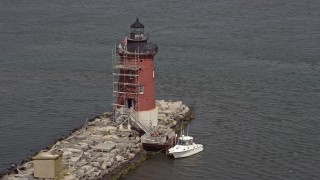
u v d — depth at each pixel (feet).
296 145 554.46
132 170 493.77
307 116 638.94
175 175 488.85
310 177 485.56
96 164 474.90
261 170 499.10
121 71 580.30
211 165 508.53
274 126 607.37
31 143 560.61
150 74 578.66
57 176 442.50
